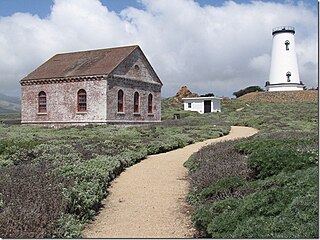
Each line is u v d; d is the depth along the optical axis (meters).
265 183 7.96
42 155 13.94
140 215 9.10
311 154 9.60
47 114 37.38
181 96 77.31
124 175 13.94
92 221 8.63
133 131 27.83
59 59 41.34
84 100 35.38
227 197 8.45
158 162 16.80
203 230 7.37
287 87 68.06
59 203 7.70
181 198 10.57
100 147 17.17
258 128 33.78
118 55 37.19
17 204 7.28
